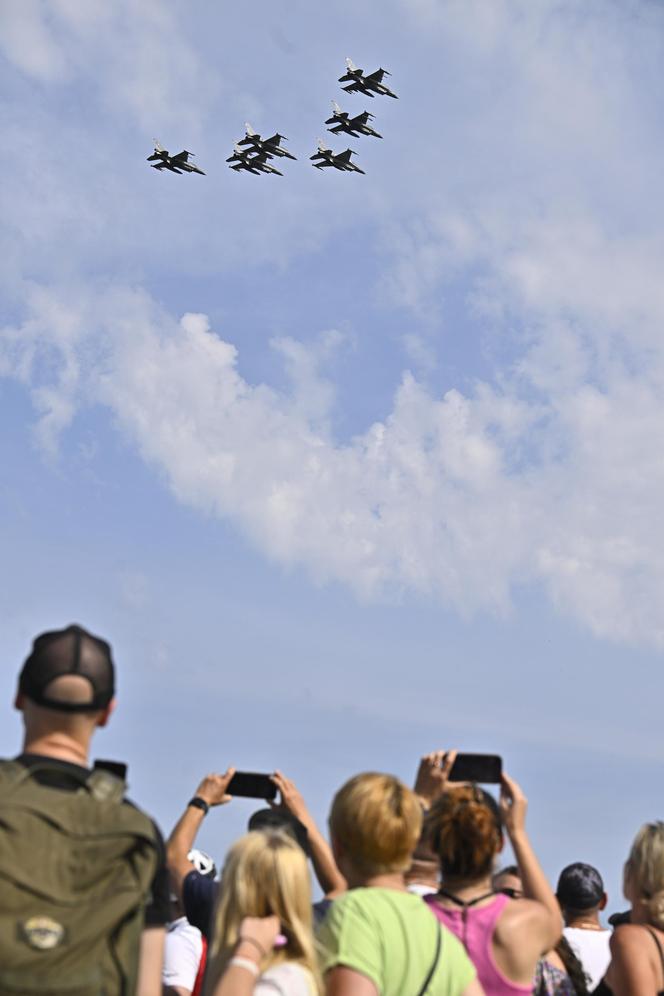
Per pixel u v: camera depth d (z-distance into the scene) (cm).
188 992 780
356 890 557
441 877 628
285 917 524
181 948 794
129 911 440
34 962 415
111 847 443
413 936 543
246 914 523
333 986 531
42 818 441
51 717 472
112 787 470
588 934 815
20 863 429
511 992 581
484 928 589
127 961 438
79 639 483
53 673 471
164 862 474
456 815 600
